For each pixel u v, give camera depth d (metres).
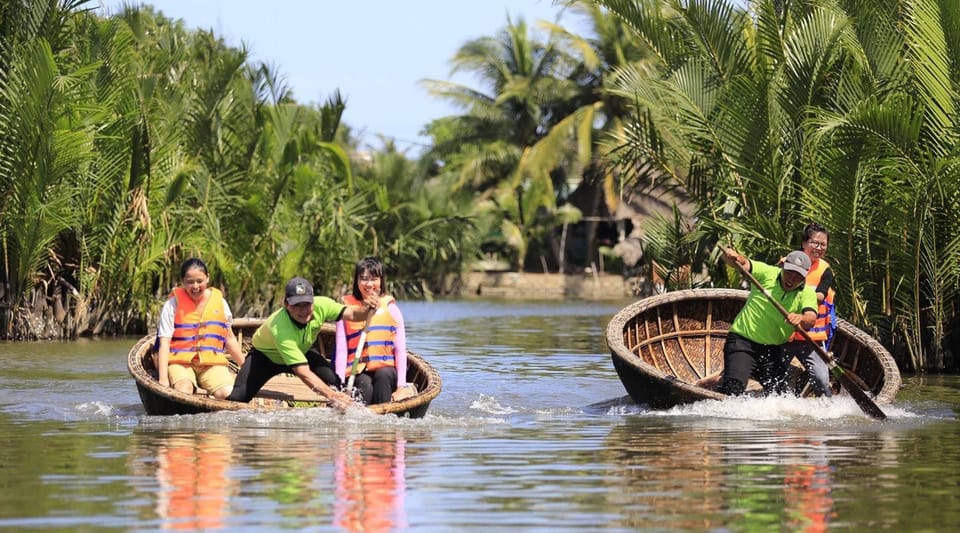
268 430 30.14
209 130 73.56
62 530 19.06
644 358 41.94
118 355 54.84
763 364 36.66
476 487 22.70
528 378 46.22
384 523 19.64
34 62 58.38
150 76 69.38
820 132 46.12
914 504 21.23
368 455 26.31
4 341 64.06
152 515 20.11
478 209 155.25
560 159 156.25
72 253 68.88
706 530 19.30
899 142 46.84
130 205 68.06
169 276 71.12
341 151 84.75
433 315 96.19
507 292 157.25
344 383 33.88
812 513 20.47
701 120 51.94
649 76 56.25
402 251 133.25
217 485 22.70
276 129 81.12
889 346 52.31
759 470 24.67
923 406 37.38
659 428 31.44
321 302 33.38
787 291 35.75
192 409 32.28
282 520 19.78
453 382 44.56
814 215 50.00
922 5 49.09
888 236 50.22
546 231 167.38
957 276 51.12
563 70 161.38
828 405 34.66
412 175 152.00
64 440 28.55
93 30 66.38
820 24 50.78
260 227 77.25
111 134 65.88
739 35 52.97
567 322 85.94
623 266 160.50
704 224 53.31
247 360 34.16
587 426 31.91
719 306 43.62
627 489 22.55
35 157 60.59
